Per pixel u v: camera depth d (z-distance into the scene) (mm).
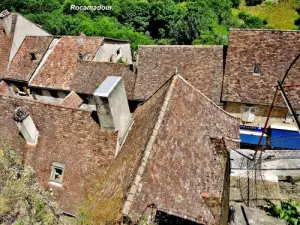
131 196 9297
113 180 11359
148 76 21891
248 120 20344
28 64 25734
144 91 21547
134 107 22250
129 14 49562
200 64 21062
